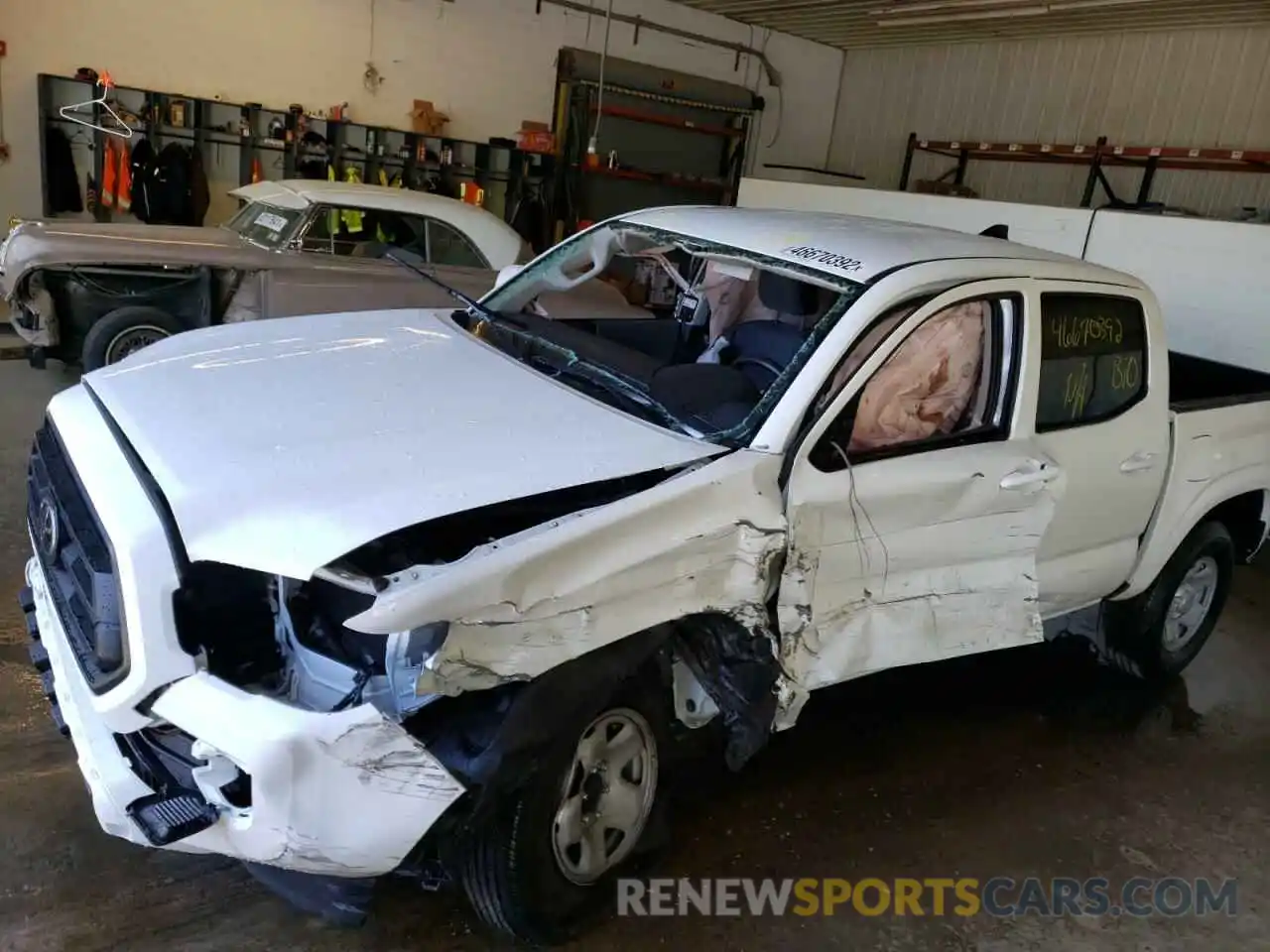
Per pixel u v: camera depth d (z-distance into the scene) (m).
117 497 2.22
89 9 9.18
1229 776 4.00
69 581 2.51
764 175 14.27
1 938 2.37
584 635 2.29
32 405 6.62
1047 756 3.97
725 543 2.54
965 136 13.22
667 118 12.72
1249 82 10.48
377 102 10.89
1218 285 7.44
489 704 2.24
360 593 2.08
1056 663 4.84
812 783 3.53
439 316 3.79
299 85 10.38
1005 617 3.33
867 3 11.46
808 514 2.69
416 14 10.81
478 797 2.16
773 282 3.36
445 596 2.03
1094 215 8.20
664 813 2.85
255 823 2.04
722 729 3.02
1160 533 4.10
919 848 3.27
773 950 2.72
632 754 2.65
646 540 2.39
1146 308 3.88
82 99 9.29
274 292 6.86
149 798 2.17
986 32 12.22
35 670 3.53
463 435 2.58
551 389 3.02
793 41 13.91
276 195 7.38
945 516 3.05
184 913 2.54
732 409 2.86
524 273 4.02
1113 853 3.41
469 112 11.50
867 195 9.93
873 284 2.96
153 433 2.47
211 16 9.73
